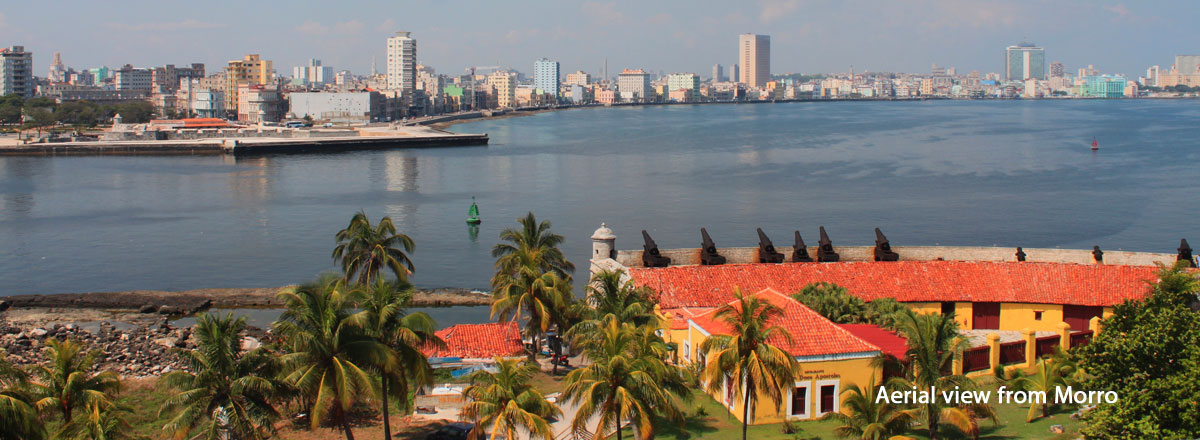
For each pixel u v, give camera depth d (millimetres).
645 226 184500
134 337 101438
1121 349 54594
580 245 164375
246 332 106812
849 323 76500
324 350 55594
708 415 67188
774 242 169125
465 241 169000
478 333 85500
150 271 147000
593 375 55188
